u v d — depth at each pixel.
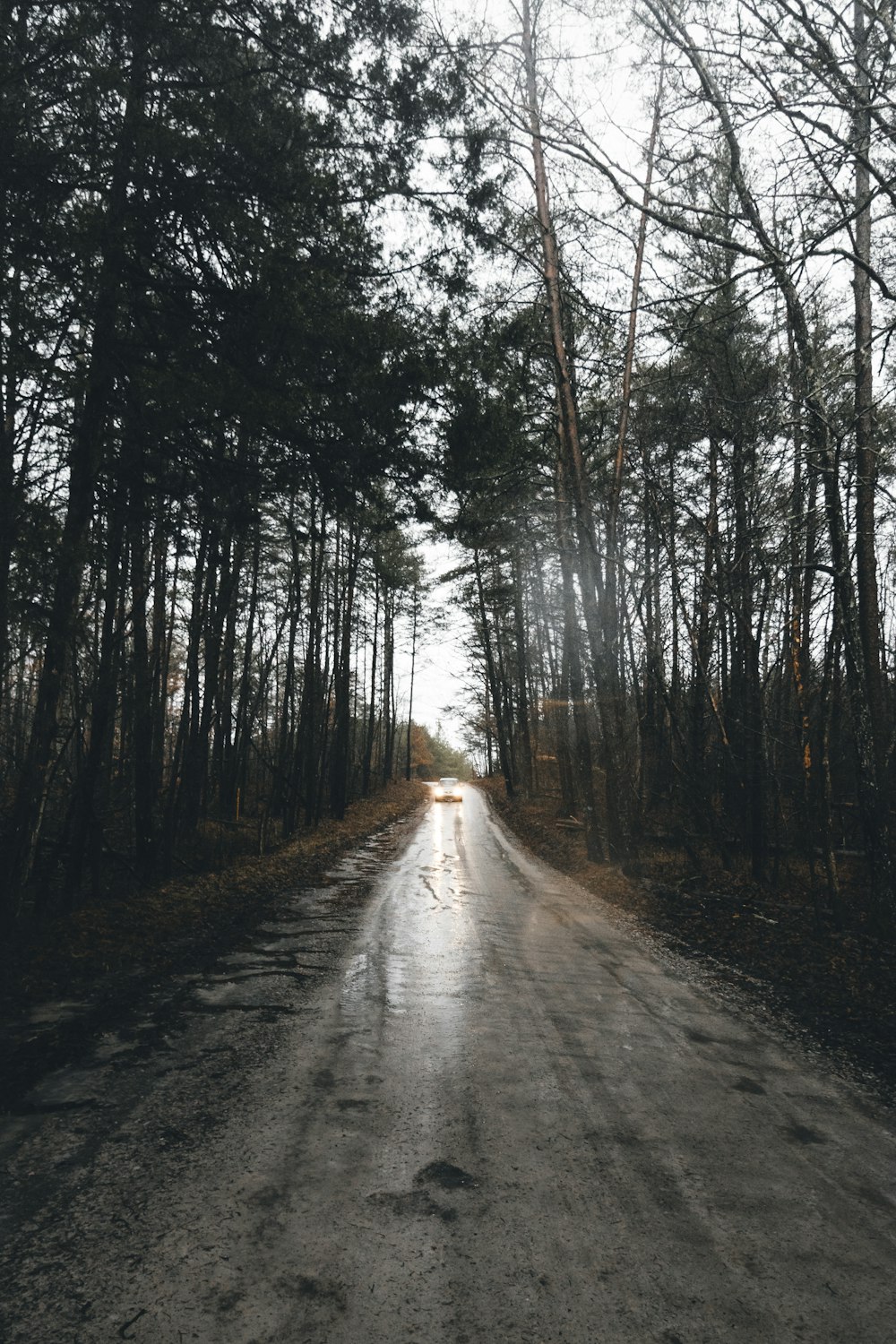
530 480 15.16
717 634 16.44
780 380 10.68
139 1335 2.21
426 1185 3.14
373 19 7.28
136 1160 3.31
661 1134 3.71
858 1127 3.86
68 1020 5.27
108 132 6.77
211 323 7.43
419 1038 5.04
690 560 14.69
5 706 10.31
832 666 9.60
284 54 7.18
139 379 7.65
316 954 7.45
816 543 10.52
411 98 7.62
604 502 17.48
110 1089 4.11
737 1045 5.13
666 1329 2.30
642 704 21.34
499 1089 4.22
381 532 9.62
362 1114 3.84
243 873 12.56
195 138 6.93
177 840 14.00
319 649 23.50
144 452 8.61
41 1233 2.75
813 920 9.59
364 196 8.01
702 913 10.33
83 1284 2.45
